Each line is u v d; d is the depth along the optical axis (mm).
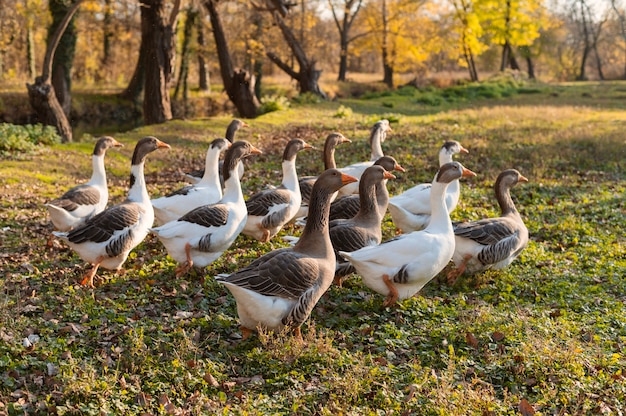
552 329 7594
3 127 20156
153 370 6508
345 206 10016
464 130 24906
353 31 75125
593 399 6227
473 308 8227
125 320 7668
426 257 7914
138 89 39969
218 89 52438
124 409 5805
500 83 51875
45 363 6492
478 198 14258
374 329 7695
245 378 6559
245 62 46500
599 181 16469
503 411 5957
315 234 7336
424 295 8789
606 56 89750
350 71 85250
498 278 9438
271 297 6801
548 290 9109
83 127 35250
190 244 8711
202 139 23984
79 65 50781
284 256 6988
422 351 7129
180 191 10656
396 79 65375
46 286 8875
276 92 47844
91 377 6117
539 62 87000
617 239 11578
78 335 7273
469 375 6727
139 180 9625
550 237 11812
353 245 8516
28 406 5801
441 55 84188
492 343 7273
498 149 20094
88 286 8742
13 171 16812
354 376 6395
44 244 11008
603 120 27984
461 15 59688
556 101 41312
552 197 14672
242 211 9250
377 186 9891
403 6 58062
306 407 6027
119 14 40562
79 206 10562
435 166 17672
